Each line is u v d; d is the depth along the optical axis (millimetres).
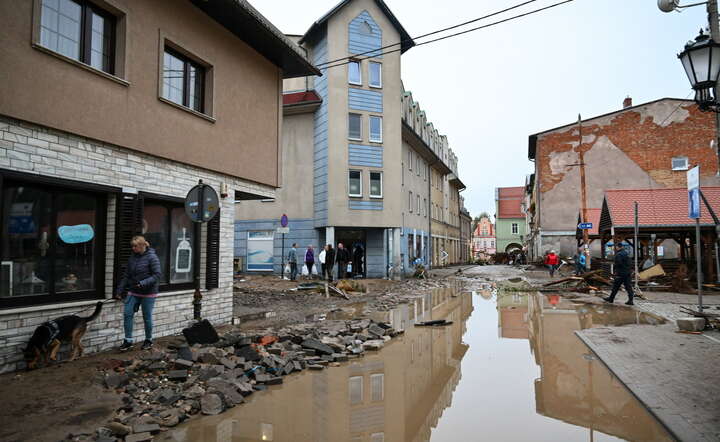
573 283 21234
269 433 4578
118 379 5652
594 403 5340
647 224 20422
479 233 111000
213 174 10531
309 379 6539
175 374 5867
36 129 6648
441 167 45344
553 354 7852
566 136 38188
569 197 37812
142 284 7434
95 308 7535
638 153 36844
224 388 5551
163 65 9039
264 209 27484
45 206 6969
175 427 4688
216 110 10578
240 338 7719
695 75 6836
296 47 12531
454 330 10469
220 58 10727
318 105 26328
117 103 7938
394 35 27750
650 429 4512
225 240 10906
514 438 4449
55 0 7055
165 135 9023
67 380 5805
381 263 27234
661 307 13398
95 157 7566
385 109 27156
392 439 4438
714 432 4184
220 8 10078
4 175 6195
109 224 7977
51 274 7031
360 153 26250
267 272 27250
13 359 6289
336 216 25344
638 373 6180
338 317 12156
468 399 5645
